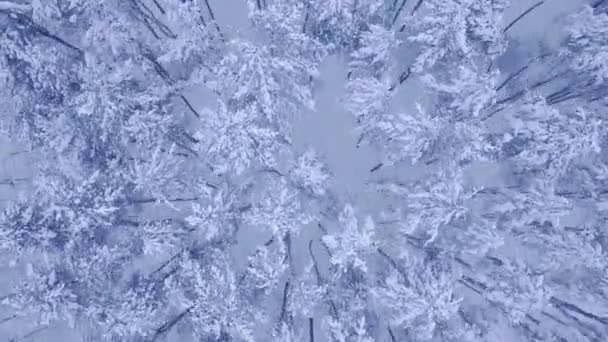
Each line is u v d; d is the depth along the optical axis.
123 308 13.89
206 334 14.70
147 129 14.43
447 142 14.56
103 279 14.76
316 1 14.13
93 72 13.35
